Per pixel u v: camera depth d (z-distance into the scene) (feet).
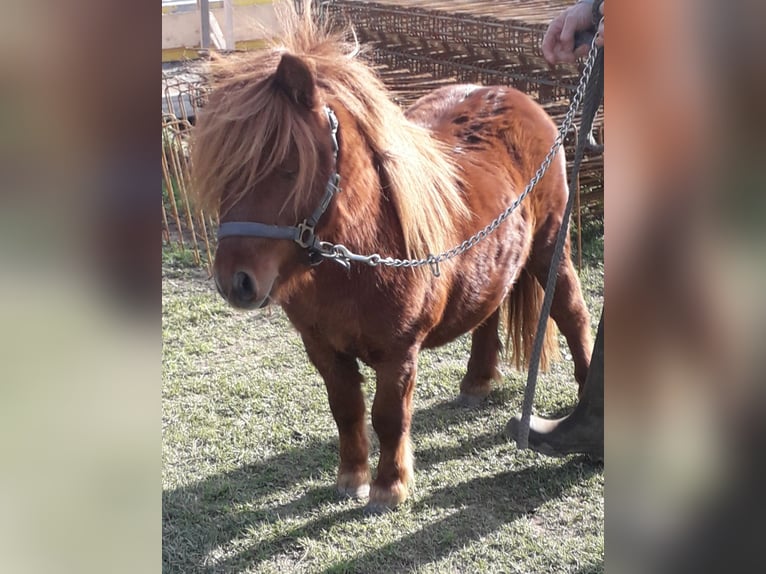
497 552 9.15
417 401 12.86
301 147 7.04
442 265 9.10
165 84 20.79
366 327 8.64
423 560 9.04
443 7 22.24
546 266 11.58
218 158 6.98
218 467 10.96
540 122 11.56
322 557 9.10
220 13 33.01
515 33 19.49
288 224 7.21
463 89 12.00
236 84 7.28
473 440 11.66
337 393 9.69
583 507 10.01
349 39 21.09
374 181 8.28
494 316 12.46
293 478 10.72
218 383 13.46
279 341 15.29
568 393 12.93
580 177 19.21
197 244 20.26
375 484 9.94
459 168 10.00
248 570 8.89
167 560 9.02
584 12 9.04
